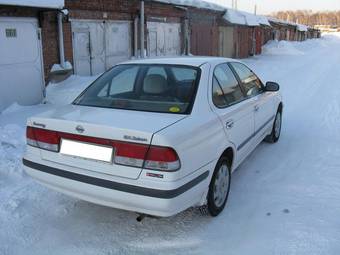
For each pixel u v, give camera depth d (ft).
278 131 21.95
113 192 10.43
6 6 27.96
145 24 50.90
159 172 9.96
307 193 14.88
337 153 19.80
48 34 33.78
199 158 11.18
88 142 10.69
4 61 28.78
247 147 15.80
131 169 10.17
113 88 13.37
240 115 14.46
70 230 12.03
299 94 40.32
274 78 53.47
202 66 13.51
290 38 172.86
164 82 12.95
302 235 11.88
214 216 12.91
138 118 11.11
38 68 32.37
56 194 14.29
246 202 14.06
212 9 69.21
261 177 16.43
